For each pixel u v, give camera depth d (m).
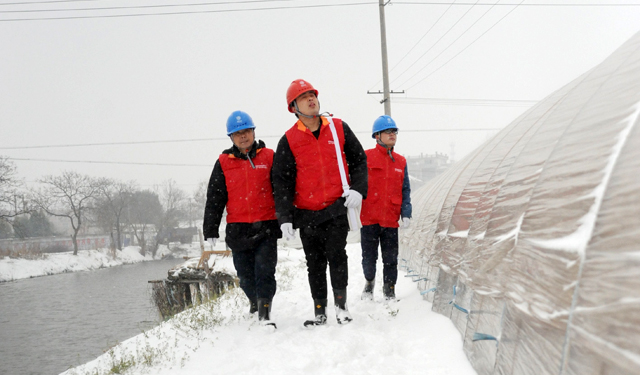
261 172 4.84
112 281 40.94
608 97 2.36
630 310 1.44
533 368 2.16
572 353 1.77
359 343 3.74
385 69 22.09
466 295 3.73
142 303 28.28
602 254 1.72
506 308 2.69
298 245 26.64
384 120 5.58
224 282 14.32
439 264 5.02
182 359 3.80
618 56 2.87
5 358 17.45
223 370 3.40
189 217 104.69
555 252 2.08
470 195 4.72
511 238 2.91
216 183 4.94
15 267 48.16
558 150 2.53
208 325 5.01
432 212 7.17
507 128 5.50
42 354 17.83
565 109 3.09
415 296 5.66
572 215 2.04
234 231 4.84
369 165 5.59
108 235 76.38
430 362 3.25
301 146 4.39
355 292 6.45
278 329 4.60
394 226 5.61
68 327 22.52
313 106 4.34
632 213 1.63
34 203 66.56
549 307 2.04
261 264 4.73
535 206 2.53
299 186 4.45
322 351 3.56
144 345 4.70
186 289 15.55
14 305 29.83
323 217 4.36
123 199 78.31
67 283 40.59
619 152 1.91
